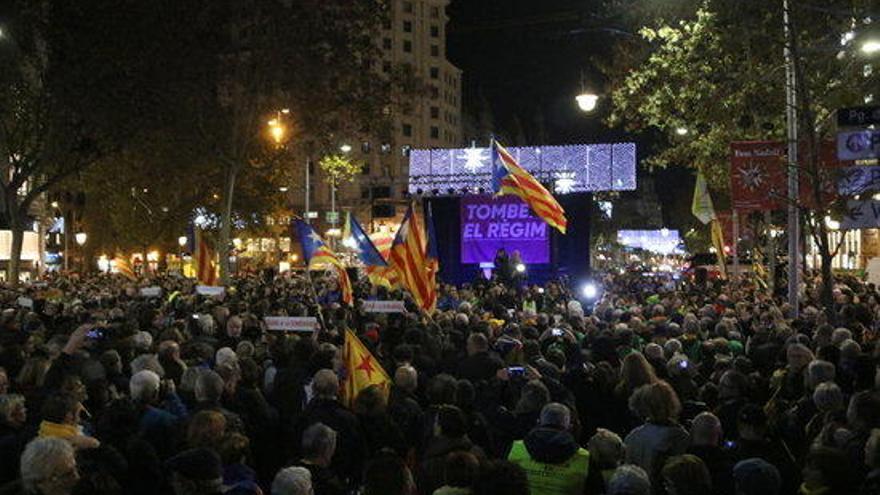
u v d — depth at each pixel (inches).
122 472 243.0
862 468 250.5
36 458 193.8
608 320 675.4
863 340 523.2
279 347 437.4
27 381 345.4
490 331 515.2
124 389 370.6
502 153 694.5
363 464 290.2
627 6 529.7
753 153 585.0
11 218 1176.8
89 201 2442.2
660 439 272.1
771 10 482.6
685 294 1019.9
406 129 4879.4
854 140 391.5
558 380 383.6
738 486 212.1
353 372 361.7
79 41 1071.6
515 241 1327.5
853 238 1958.7
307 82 1155.9
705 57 601.6
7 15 1064.8
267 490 318.0
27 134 1184.8
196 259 947.3
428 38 5132.9
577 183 1615.4
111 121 1101.7
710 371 444.8
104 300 802.2
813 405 318.3
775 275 1021.2
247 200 1873.8
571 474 243.9
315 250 633.6
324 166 1926.7
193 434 250.5
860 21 418.6
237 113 1216.8
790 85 530.9
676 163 1153.4
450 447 263.7
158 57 1087.0
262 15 1130.0
